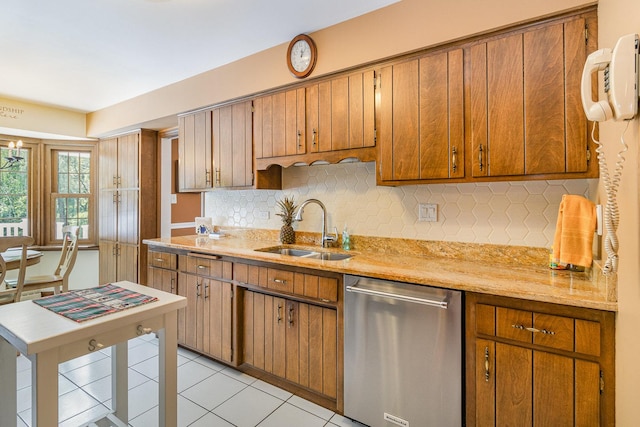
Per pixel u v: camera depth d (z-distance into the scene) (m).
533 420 1.38
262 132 2.63
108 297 1.54
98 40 2.38
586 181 1.77
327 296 1.97
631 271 1.10
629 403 1.11
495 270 1.79
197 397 2.14
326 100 2.29
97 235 4.46
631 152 1.08
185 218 5.18
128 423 1.88
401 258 2.17
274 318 2.23
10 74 2.98
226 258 2.46
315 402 2.10
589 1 1.47
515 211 1.96
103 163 4.23
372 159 2.12
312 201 2.60
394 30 1.98
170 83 3.22
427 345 1.62
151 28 2.23
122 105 3.71
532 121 1.62
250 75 2.65
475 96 1.77
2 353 1.35
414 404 1.66
